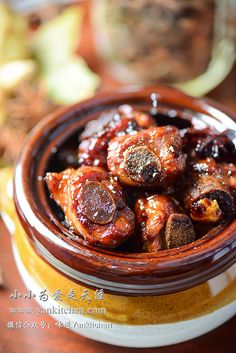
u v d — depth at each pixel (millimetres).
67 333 327
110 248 282
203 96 452
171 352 318
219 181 293
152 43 441
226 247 280
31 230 289
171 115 330
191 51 443
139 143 291
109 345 321
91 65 470
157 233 282
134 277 274
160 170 286
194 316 294
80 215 281
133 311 289
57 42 454
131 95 335
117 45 455
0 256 357
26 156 311
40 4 490
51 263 291
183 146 306
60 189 297
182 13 423
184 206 294
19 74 422
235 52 468
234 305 303
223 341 320
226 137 311
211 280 292
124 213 283
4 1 486
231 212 289
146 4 424
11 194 325
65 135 324
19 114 420
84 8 494
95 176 287
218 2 427
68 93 434
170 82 464
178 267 274
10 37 448
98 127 321
